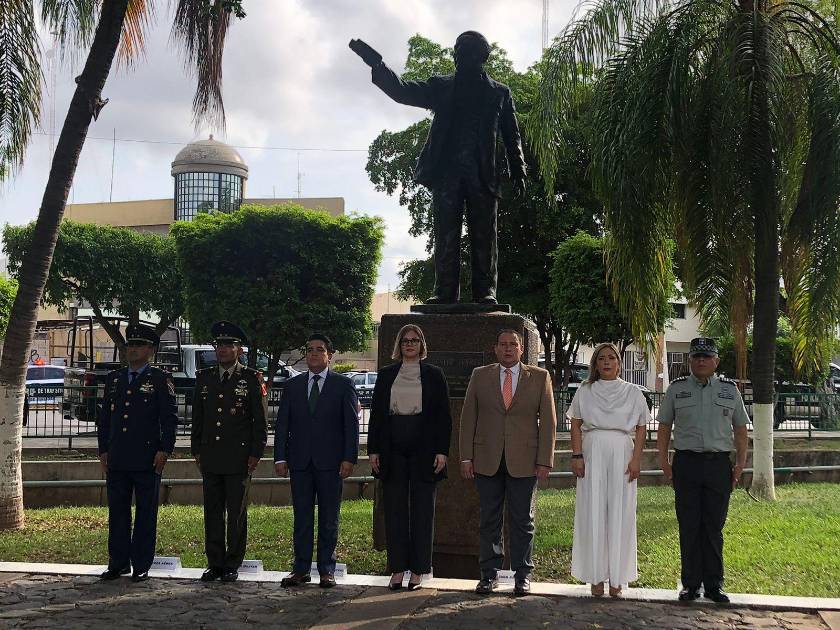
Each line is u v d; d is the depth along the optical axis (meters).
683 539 5.96
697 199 10.35
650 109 10.12
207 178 54.16
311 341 6.54
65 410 15.46
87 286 29.59
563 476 13.29
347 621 5.35
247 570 6.69
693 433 5.96
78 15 9.34
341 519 9.67
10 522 8.95
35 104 9.36
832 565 7.32
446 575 7.21
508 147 8.07
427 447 6.25
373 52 7.73
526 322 7.52
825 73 10.71
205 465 6.52
